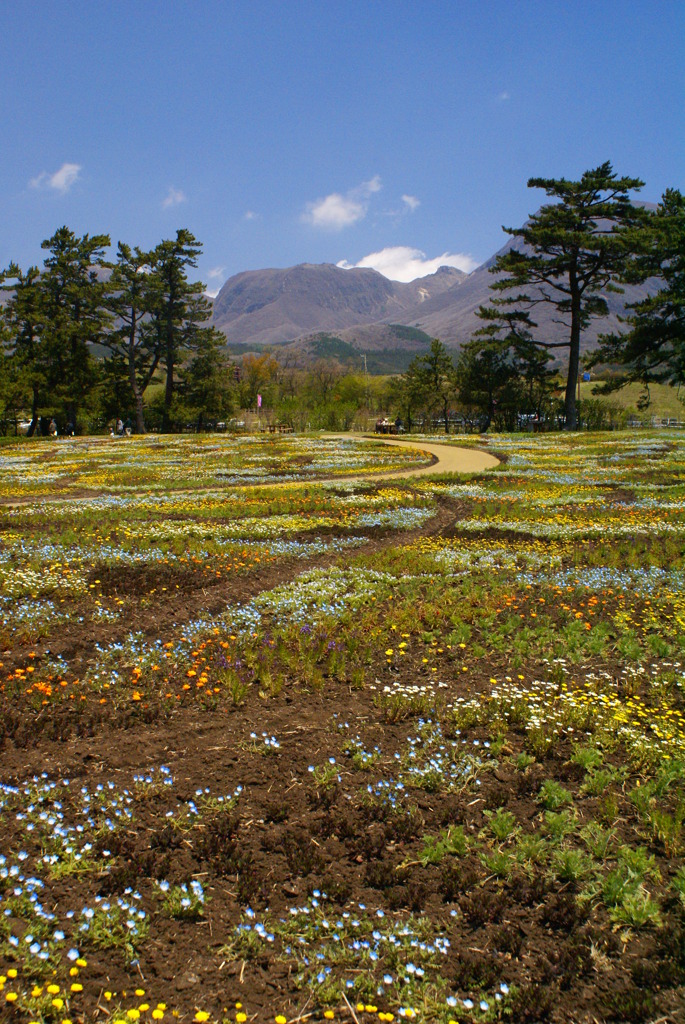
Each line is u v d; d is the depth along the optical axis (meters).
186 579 10.82
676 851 4.62
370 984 3.71
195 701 6.72
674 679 7.03
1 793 5.07
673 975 3.73
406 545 13.82
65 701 6.65
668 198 53.50
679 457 30.22
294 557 12.66
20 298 58.66
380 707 6.60
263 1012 3.53
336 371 110.56
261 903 4.23
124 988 3.64
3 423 62.84
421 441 44.94
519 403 62.06
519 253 55.84
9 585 9.95
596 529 14.70
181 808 5.04
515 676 7.25
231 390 72.25
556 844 4.72
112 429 68.44
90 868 4.46
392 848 4.73
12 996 3.43
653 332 49.94
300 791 5.30
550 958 3.89
